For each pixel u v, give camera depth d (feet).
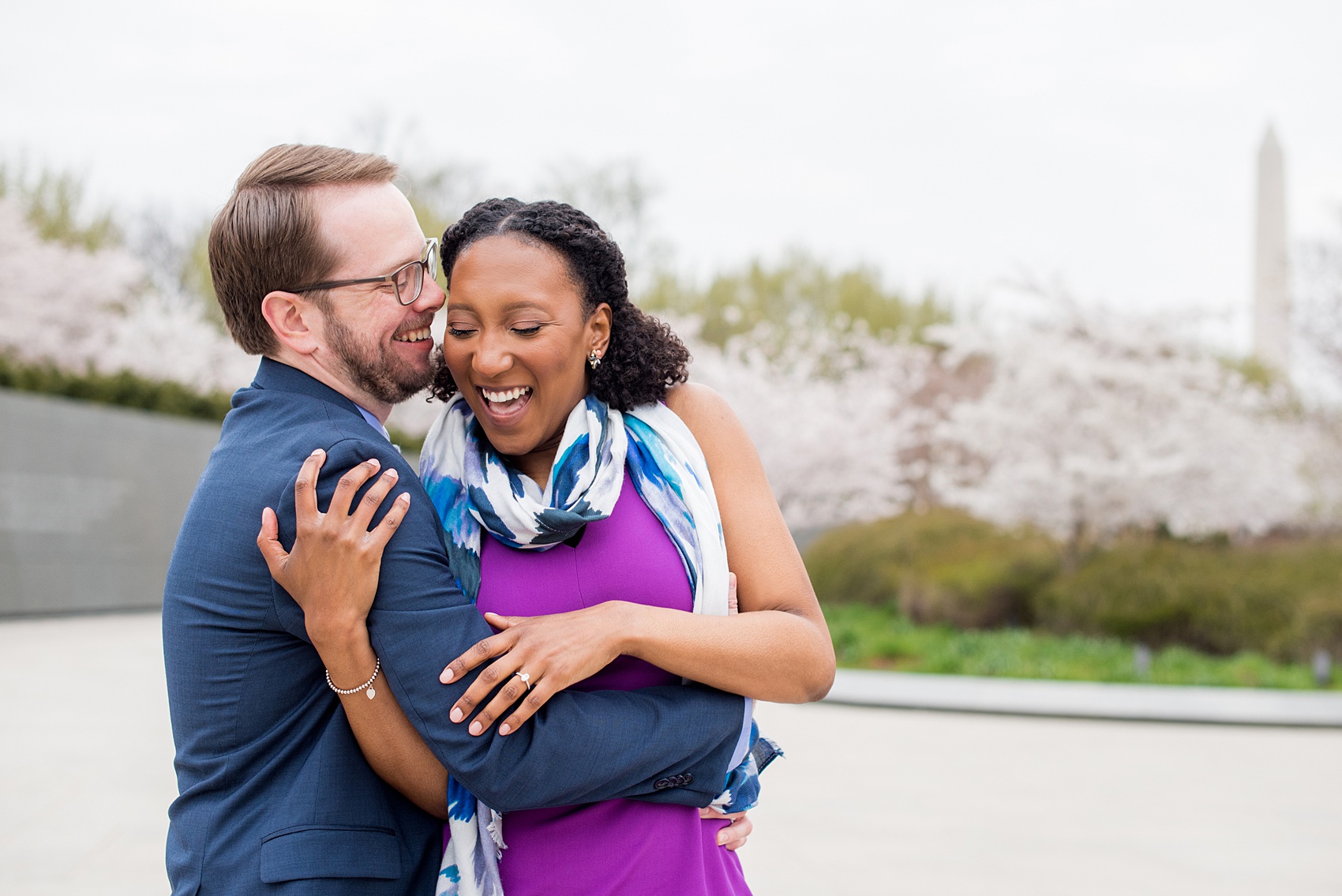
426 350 5.75
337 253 5.33
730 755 5.33
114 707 26.43
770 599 5.57
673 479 5.49
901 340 75.51
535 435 5.37
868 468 64.64
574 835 5.23
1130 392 52.16
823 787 21.12
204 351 74.69
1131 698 32.89
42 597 51.57
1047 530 52.85
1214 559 47.11
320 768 4.96
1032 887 15.23
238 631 5.02
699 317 75.77
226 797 4.99
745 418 63.57
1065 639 45.73
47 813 17.07
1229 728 29.17
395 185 5.81
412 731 4.99
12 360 58.70
